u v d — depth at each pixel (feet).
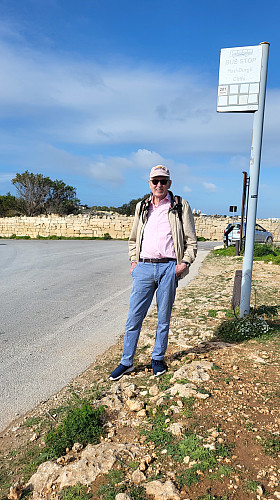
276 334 15.53
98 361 13.89
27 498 7.08
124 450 8.03
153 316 20.12
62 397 11.09
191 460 7.54
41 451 8.52
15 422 9.87
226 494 6.67
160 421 9.05
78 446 8.38
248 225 16.05
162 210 11.80
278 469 7.23
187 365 12.07
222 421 8.84
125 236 110.63
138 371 12.51
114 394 10.70
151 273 11.70
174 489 6.79
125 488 6.96
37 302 24.17
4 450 8.68
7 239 110.01
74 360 14.03
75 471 7.47
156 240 11.64
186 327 17.28
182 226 11.70
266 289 25.85
